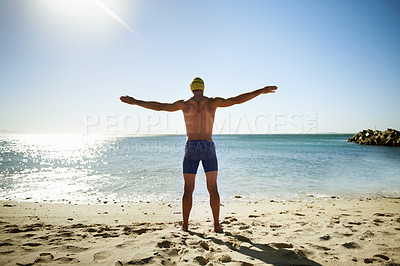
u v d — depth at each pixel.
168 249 2.31
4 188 7.88
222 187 7.93
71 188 7.87
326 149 29.20
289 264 2.01
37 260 2.00
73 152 28.19
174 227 3.32
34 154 25.05
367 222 3.46
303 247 2.40
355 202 5.90
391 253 2.26
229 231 3.04
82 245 2.41
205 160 3.00
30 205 5.34
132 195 6.88
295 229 3.10
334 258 2.14
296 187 7.94
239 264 1.99
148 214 4.54
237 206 5.41
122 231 3.03
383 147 34.19
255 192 7.21
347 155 20.31
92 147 40.62
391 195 6.88
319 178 9.52
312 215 4.22
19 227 3.15
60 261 2.00
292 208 5.14
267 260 2.09
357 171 11.32
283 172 11.03
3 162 16.62
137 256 2.12
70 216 4.27
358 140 48.91
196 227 3.30
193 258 2.10
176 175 10.38
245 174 10.46
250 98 2.80
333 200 6.22
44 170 12.28
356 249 2.37
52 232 2.91
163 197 6.65
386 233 2.85
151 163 14.88
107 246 2.39
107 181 9.08
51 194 7.02
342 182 8.76
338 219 3.78
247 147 34.03
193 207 5.28
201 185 8.25
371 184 8.43
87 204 5.76
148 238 2.65
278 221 3.71
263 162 14.99
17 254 2.12
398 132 39.12
